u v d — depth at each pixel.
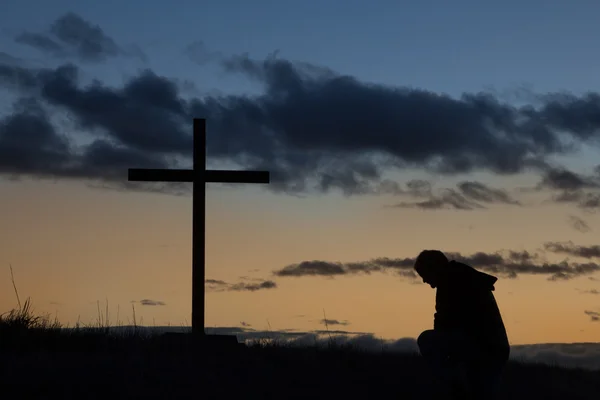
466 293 8.48
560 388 12.84
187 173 14.87
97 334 12.26
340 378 11.07
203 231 14.72
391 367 12.19
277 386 10.21
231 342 12.92
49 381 9.10
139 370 9.84
